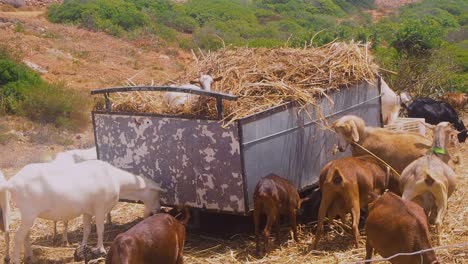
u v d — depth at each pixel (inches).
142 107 418.6
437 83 965.2
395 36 1051.9
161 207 450.6
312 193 424.2
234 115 380.8
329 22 2568.9
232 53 490.3
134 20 1879.9
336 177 365.4
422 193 358.9
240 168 376.5
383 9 3282.5
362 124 422.3
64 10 1876.2
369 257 323.9
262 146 386.9
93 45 1624.0
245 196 378.6
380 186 388.2
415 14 2928.2
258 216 375.9
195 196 397.7
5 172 672.4
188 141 393.7
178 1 2486.5
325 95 423.5
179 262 319.6
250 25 2196.1
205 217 426.3
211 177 388.8
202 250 394.3
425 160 365.1
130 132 417.1
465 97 904.9
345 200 368.2
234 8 2361.0
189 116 390.3
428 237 292.5
